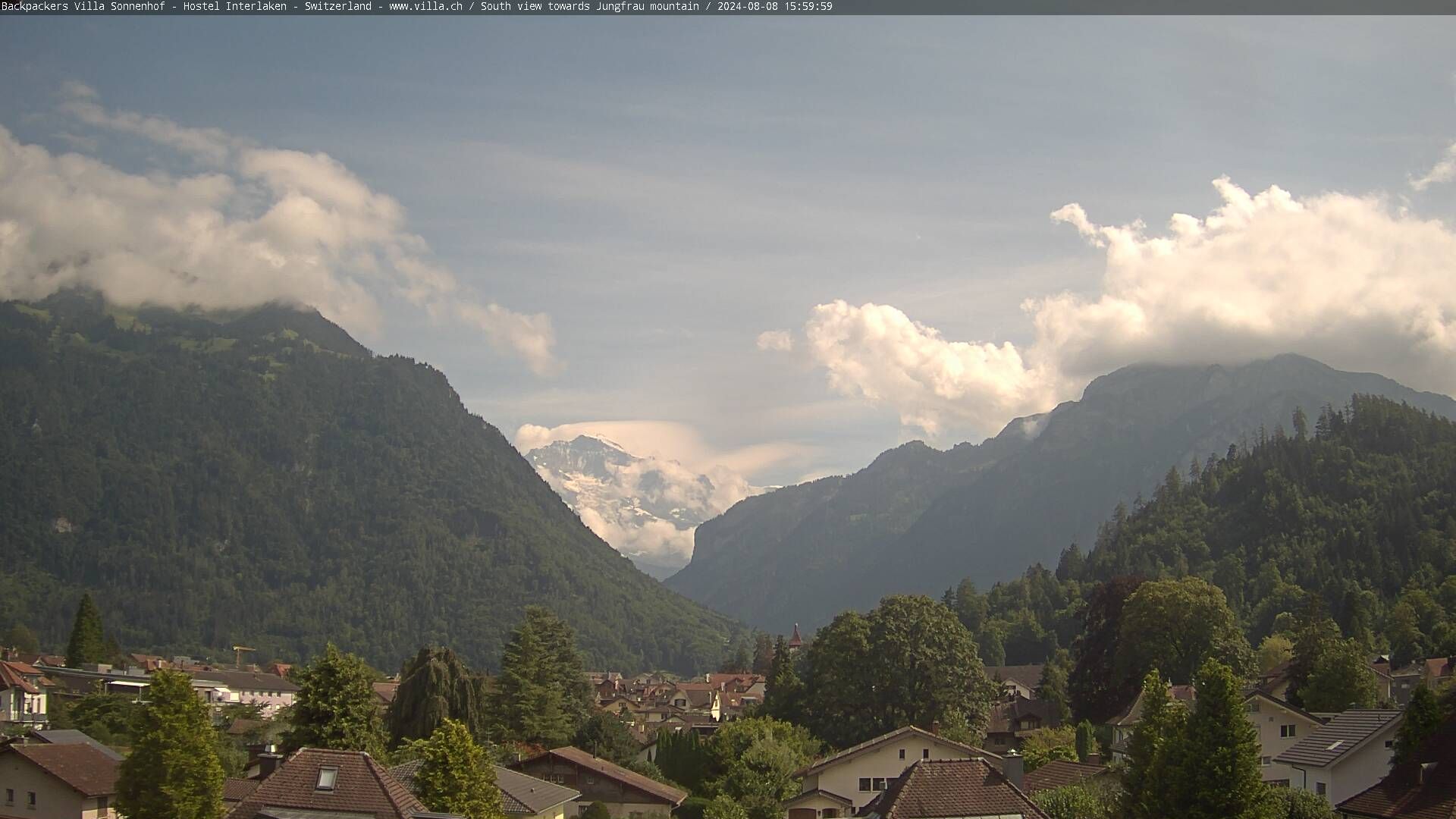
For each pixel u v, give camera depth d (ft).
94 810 227.61
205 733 195.52
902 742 289.12
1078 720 428.97
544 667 407.44
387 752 295.48
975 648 398.42
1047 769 273.95
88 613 620.08
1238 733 181.27
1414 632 561.84
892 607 388.78
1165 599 396.37
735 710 631.97
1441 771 174.81
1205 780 180.24
